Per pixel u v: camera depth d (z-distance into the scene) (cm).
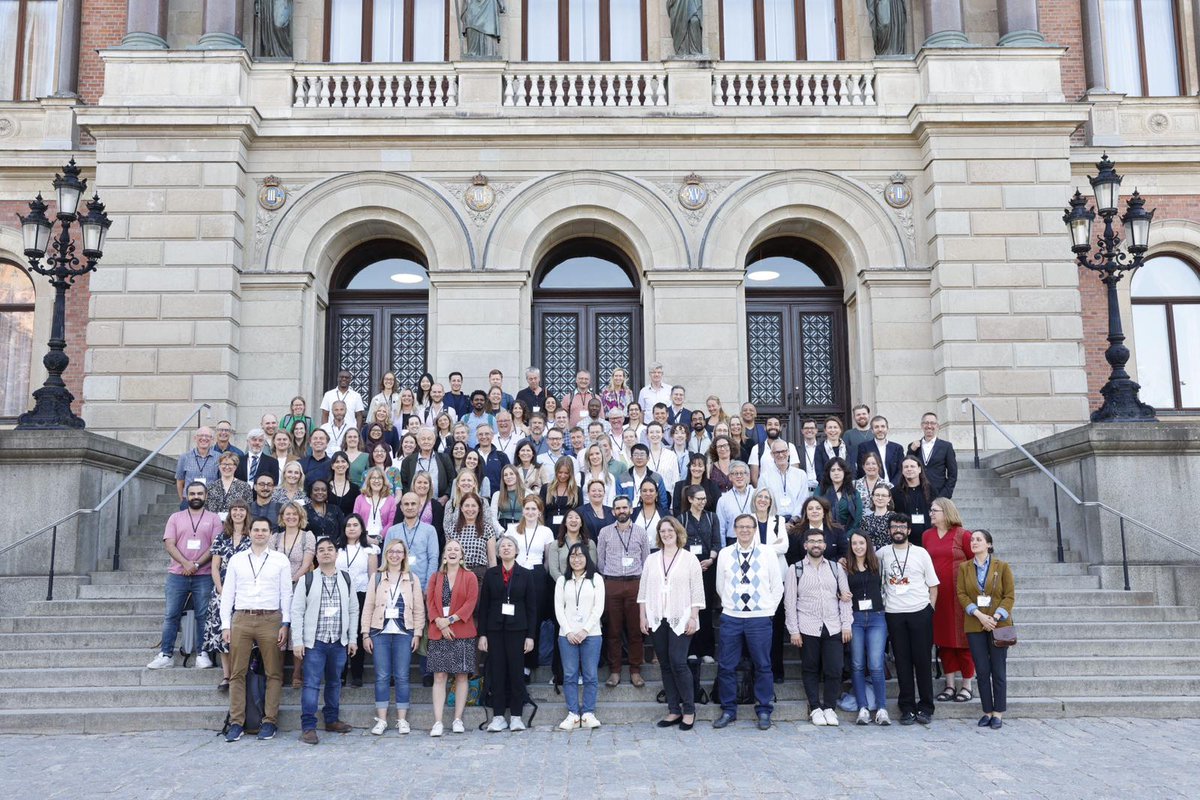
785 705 972
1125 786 708
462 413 1423
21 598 1179
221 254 1675
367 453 1171
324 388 1825
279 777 753
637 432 1275
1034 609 1141
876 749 833
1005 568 939
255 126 1722
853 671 953
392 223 1761
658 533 1002
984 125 1725
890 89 1783
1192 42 1947
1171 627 1104
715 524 1021
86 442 1238
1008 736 882
